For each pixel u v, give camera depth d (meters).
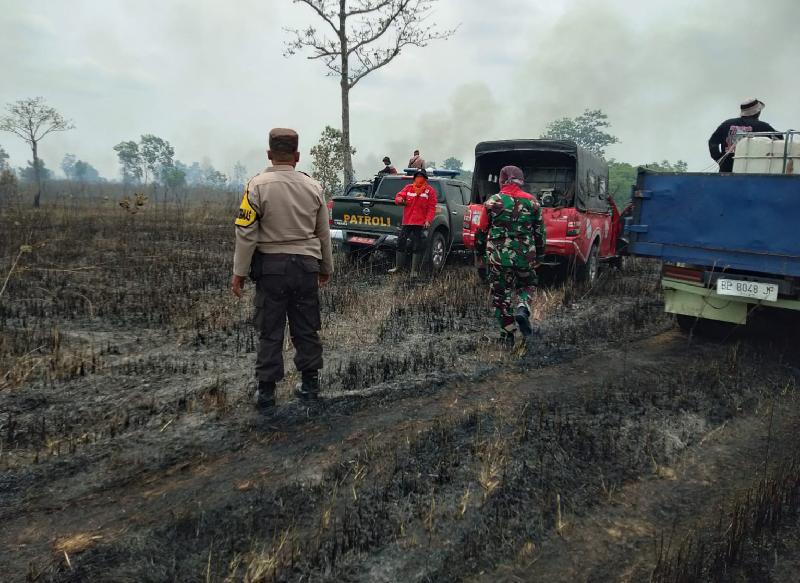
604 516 2.71
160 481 2.77
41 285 7.05
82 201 25.02
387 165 11.55
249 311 6.30
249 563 2.21
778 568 2.37
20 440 3.08
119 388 3.89
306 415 3.56
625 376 4.48
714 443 3.49
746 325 5.84
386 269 9.41
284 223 3.42
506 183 5.13
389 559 2.29
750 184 4.61
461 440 3.29
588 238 8.25
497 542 2.45
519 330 5.73
